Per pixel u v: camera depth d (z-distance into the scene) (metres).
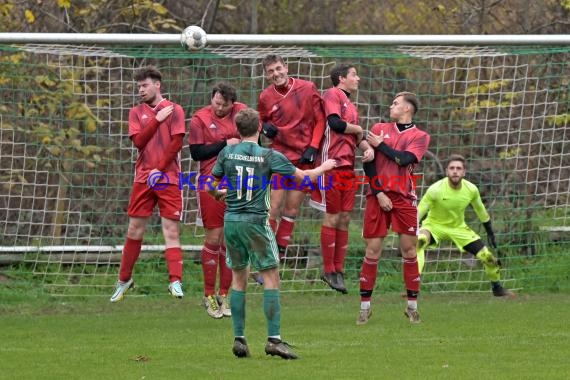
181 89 45.25
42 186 43.34
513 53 40.34
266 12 48.84
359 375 23.53
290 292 41.97
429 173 46.34
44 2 46.72
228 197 25.69
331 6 48.97
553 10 47.59
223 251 34.84
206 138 34.06
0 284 40.44
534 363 25.20
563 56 45.94
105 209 44.47
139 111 33.88
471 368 24.47
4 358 26.47
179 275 33.38
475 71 46.69
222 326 33.09
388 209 32.56
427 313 35.88
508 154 45.94
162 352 27.31
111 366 25.14
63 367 25.06
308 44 36.81
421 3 48.50
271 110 35.31
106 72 45.59
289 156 35.31
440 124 45.88
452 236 40.16
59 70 42.53
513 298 40.31
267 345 25.73
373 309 37.38
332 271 36.19
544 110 44.22
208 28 48.19
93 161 42.69
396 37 37.16
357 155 47.12
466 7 48.12
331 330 31.72
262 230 25.39
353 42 37.00
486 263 39.91
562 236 44.88
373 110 47.66
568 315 34.84
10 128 41.66
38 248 41.56
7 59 43.22
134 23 47.56
